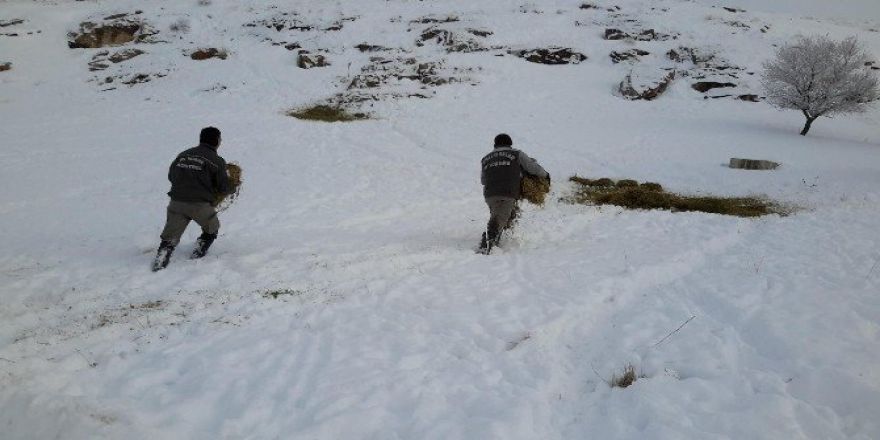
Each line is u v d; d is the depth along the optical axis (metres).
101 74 26.31
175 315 5.02
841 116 22.00
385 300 5.53
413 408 3.42
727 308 5.05
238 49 29.48
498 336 4.67
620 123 20.11
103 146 15.72
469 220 9.64
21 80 25.25
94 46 29.70
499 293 5.71
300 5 34.97
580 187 12.49
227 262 6.81
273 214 9.71
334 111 21.64
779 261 6.54
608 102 23.53
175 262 6.80
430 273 6.48
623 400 3.51
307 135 17.53
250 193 11.12
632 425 3.24
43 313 5.17
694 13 34.03
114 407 3.22
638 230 8.61
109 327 4.66
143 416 3.19
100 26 30.05
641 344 4.44
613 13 33.91
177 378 3.82
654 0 36.78
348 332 4.67
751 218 9.34
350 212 10.03
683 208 10.59
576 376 4.03
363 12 33.75
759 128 19.55
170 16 32.25
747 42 29.81
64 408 3.14
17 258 7.03
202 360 4.03
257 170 13.15
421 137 17.59
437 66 26.58
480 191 11.86
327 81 25.25
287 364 4.02
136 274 6.26
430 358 4.20
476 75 26.14
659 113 22.05
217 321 4.87
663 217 9.46
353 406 3.41
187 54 28.36
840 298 5.11
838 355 3.93
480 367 4.06
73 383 3.67
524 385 3.81
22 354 4.15
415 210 10.40
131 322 4.84
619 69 27.67
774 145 16.56
